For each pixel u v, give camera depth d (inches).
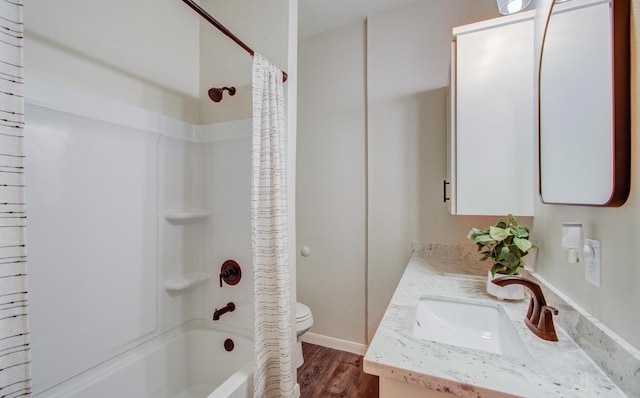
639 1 23.3
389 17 78.4
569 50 34.6
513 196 50.2
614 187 24.6
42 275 41.4
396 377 26.4
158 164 59.9
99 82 49.3
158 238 59.7
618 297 25.0
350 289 86.7
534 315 33.9
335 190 88.4
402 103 77.6
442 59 73.6
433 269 62.7
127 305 53.2
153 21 58.9
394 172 78.7
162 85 60.8
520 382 24.1
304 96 92.0
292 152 62.4
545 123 41.6
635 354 22.1
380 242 80.4
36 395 40.7
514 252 43.9
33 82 40.4
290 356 54.3
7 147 21.4
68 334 44.3
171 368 60.0
